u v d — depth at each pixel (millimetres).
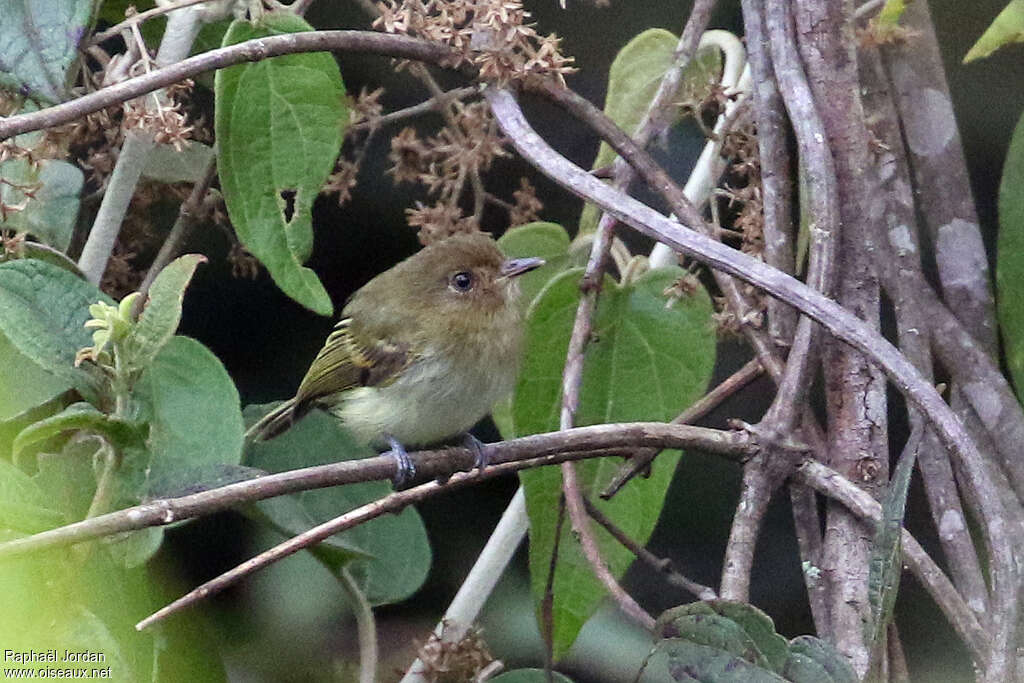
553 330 8109
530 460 6766
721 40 8898
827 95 7359
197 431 6969
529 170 11594
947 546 7195
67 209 8016
